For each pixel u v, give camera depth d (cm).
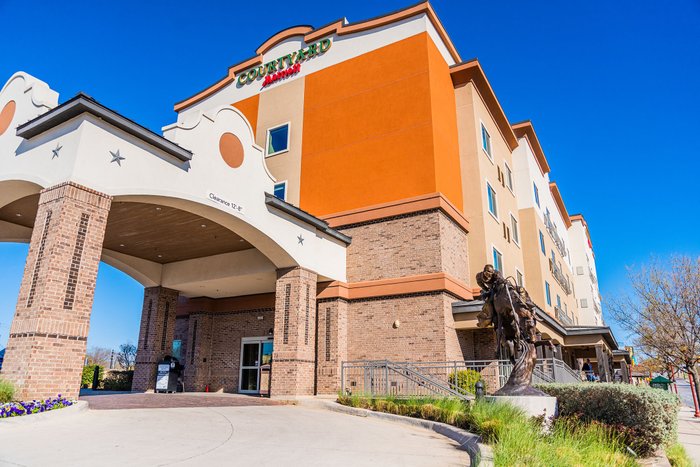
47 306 1028
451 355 1803
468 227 2258
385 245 2025
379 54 2314
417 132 2103
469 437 879
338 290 1983
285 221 1812
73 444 724
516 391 1125
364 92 2305
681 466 941
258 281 2092
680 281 2538
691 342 2473
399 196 2067
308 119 2444
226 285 2175
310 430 1005
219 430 934
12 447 685
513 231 2877
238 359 2294
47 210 1138
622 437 923
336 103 2375
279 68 2641
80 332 1075
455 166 2292
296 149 2433
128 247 2005
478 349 2008
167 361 2102
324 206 2253
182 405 1354
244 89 2750
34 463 600
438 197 1958
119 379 2559
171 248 2020
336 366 1897
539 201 3522
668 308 2550
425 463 705
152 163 1327
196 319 2402
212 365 2358
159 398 1588
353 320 1989
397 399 1389
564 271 4288
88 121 1184
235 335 2342
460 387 1684
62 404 984
